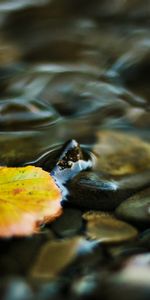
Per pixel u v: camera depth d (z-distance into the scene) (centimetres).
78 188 48
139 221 44
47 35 90
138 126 61
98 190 47
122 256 41
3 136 56
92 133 58
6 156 52
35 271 40
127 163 52
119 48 84
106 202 46
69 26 95
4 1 103
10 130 58
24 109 62
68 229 43
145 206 45
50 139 56
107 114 64
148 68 75
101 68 77
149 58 78
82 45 86
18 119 60
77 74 73
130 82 72
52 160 51
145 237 43
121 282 38
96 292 38
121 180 49
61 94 68
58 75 73
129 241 42
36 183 46
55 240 42
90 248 42
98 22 98
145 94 69
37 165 50
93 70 76
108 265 40
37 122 60
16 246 42
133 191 48
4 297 38
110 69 76
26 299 38
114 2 104
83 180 48
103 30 94
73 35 90
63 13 101
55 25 95
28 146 54
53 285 39
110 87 70
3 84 70
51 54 82
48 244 42
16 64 77
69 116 63
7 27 93
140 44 85
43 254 41
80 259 41
